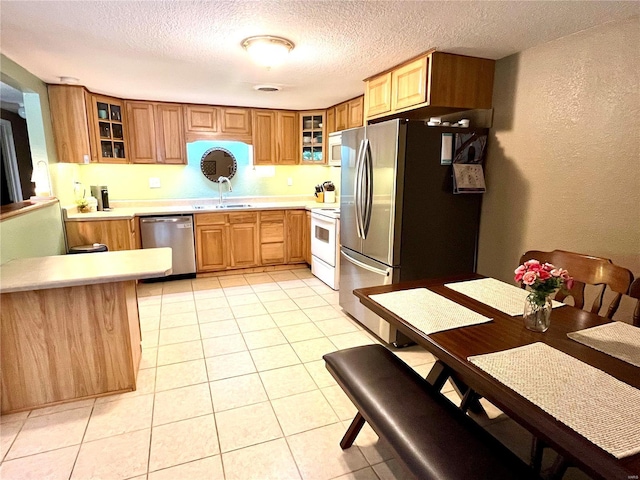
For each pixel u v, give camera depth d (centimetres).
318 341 286
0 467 164
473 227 293
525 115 253
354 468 165
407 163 258
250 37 229
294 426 191
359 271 310
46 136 341
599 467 80
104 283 205
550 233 243
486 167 286
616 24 198
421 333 139
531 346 129
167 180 474
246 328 309
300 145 498
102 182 441
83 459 168
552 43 232
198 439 182
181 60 277
